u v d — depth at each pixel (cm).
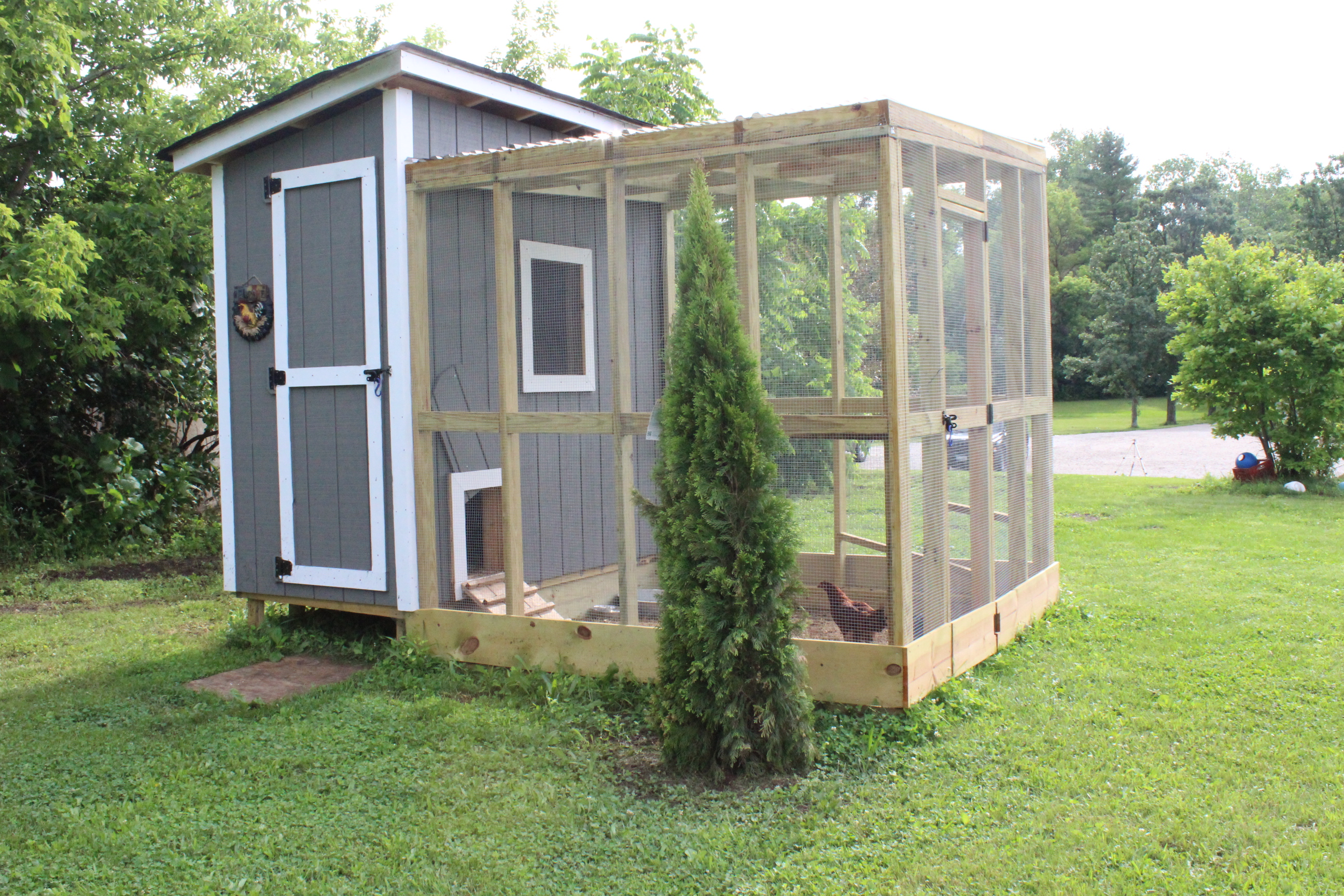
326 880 340
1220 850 345
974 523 573
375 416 605
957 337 555
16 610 789
